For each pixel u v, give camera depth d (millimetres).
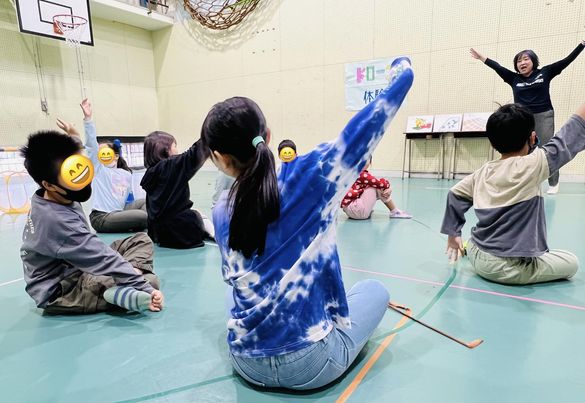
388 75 843
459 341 1141
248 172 752
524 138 1464
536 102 3545
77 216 1293
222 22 6840
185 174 2215
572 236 2221
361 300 1059
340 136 767
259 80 6699
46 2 5609
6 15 5621
